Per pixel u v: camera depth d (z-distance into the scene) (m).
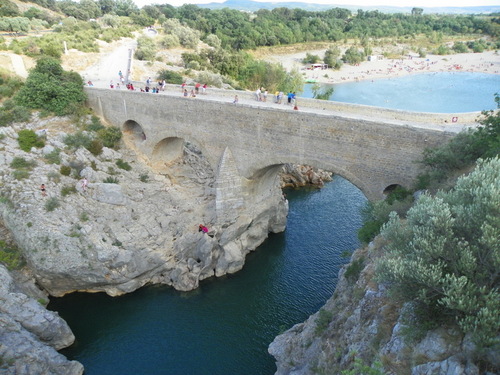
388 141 24.69
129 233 33.84
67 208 33.19
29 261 31.41
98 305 31.97
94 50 72.31
